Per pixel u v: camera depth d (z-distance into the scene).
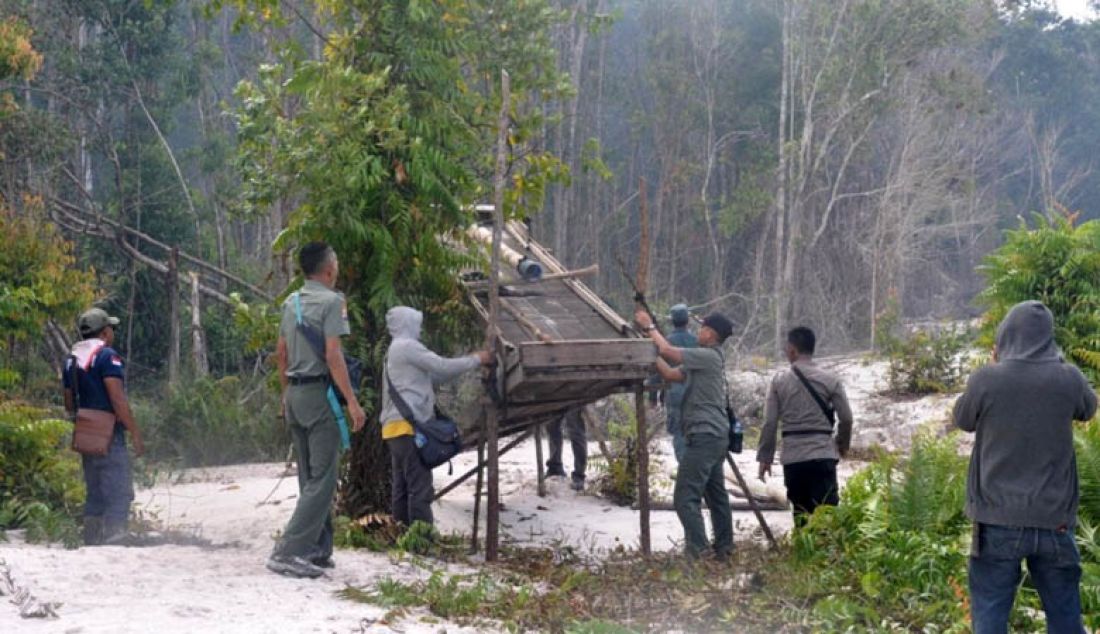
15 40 17.12
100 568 6.74
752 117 59.88
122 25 34.59
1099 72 79.44
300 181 9.80
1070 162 76.12
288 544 7.17
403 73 9.98
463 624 6.33
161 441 17.70
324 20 10.62
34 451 9.92
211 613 5.85
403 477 9.11
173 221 33.97
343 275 9.84
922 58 52.03
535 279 10.05
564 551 9.27
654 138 60.69
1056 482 5.27
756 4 61.56
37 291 14.38
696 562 7.87
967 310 58.22
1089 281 16.28
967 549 7.70
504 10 10.59
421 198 9.73
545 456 15.59
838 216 57.19
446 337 9.95
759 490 12.41
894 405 20.55
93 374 8.75
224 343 27.08
